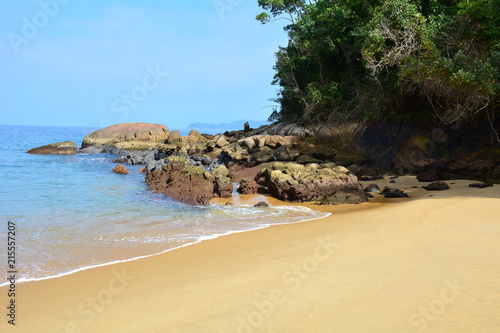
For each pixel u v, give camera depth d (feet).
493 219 30.37
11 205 46.88
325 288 17.70
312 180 51.67
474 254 21.71
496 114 63.87
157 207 46.88
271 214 42.68
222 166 74.33
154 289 18.86
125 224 37.45
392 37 73.82
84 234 33.17
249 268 21.68
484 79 55.72
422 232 27.35
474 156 63.93
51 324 15.14
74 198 52.70
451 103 66.64
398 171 72.38
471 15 65.98
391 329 13.57
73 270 23.26
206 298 17.28
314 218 39.83
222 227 35.96
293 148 89.71
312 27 119.75
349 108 101.76
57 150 137.80
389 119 81.87
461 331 13.23
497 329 13.24
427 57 65.10
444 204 37.58
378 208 42.52
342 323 14.17
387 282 18.10
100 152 144.25
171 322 14.89
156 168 81.00
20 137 326.44
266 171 61.82
